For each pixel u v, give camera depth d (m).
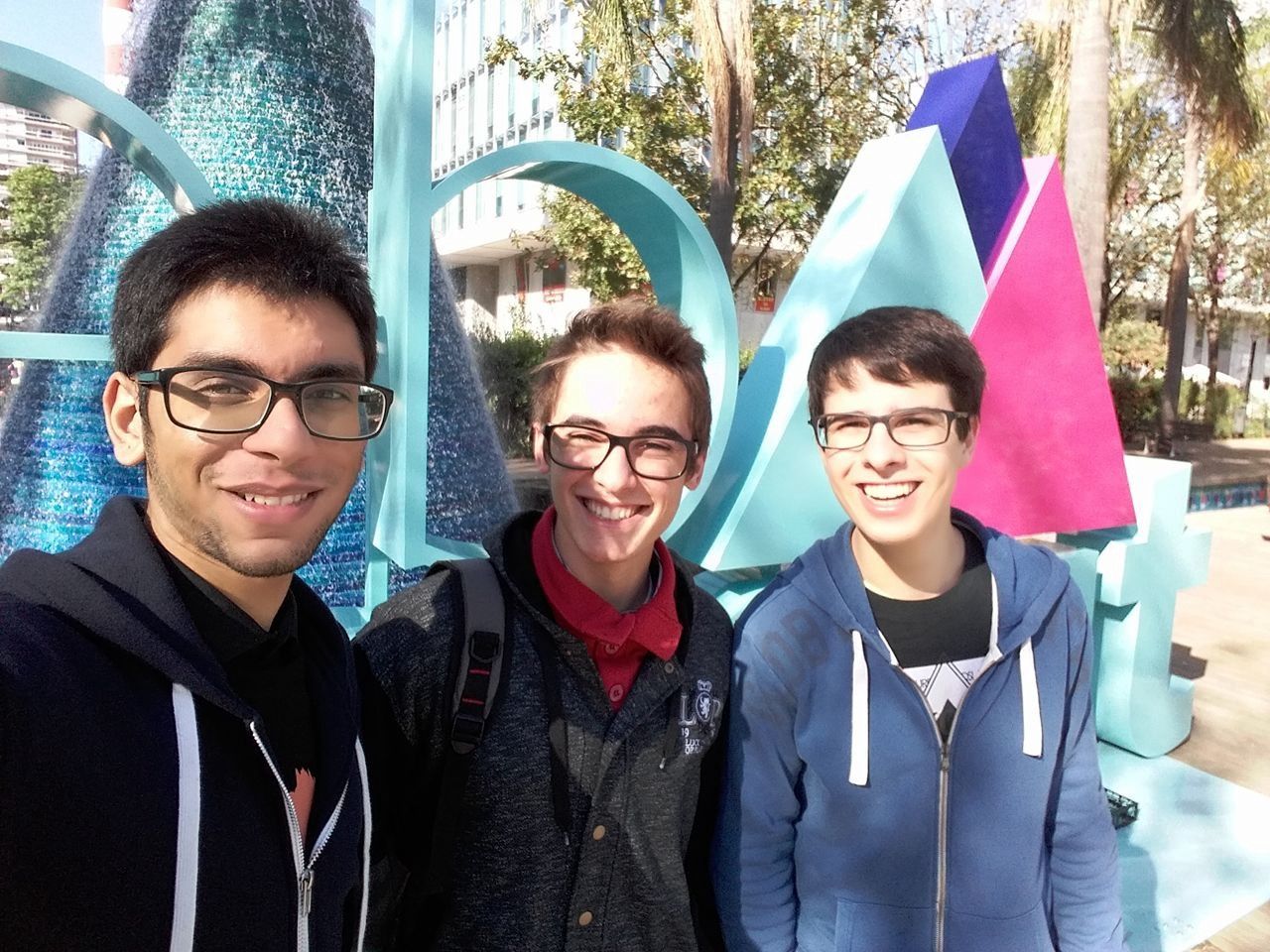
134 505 1.01
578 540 1.29
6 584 0.84
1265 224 15.86
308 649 1.10
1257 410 20.36
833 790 1.46
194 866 0.83
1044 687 1.52
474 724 1.19
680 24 9.80
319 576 2.79
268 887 0.90
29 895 0.74
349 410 0.99
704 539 2.43
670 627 1.31
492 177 2.11
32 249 13.90
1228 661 4.82
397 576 2.79
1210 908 2.53
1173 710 3.55
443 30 23.17
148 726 0.83
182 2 2.87
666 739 1.32
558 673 1.25
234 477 0.91
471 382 3.33
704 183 10.09
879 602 1.53
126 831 0.79
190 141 2.80
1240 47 9.02
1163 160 14.90
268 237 0.94
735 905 1.48
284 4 2.90
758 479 2.38
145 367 0.93
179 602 0.91
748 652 1.50
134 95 2.92
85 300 2.78
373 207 2.27
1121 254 16.08
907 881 1.45
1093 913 1.56
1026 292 2.92
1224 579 6.97
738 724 1.48
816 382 1.57
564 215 10.77
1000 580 1.51
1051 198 3.02
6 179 13.88
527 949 1.20
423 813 1.24
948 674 1.49
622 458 1.27
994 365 2.85
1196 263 16.56
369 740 1.24
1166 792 3.18
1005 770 1.47
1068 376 3.03
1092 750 1.59
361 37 3.13
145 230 2.78
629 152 9.95
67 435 2.73
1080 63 7.13
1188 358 27.16
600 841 1.23
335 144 2.98
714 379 2.39
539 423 1.40
